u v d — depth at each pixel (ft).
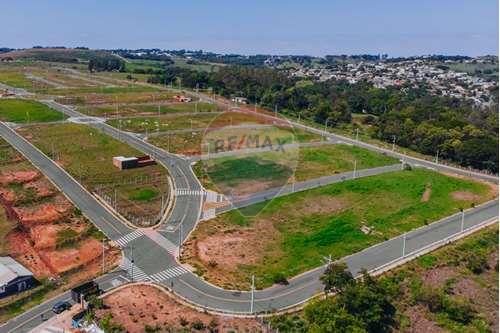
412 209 498.69
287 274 363.76
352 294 307.17
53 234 409.49
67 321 298.15
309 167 608.60
